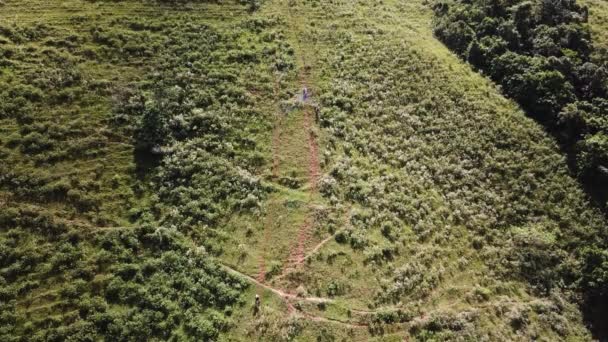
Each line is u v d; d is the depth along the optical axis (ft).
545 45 181.68
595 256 139.64
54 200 133.80
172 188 140.05
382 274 130.00
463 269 135.95
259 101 164.55
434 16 209.46
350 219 139.23
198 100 160.15
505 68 180.75
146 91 159.94
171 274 124.06
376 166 152.87
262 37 185.06
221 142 151.74
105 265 124.06
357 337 118.93
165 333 114.93
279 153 152.56
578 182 158.51
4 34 167.12
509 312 129.70
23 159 139.95
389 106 168.66
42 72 158.71
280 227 136.36
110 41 171.01
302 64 178.29
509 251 141.49
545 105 169.99
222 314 119.03
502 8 196.44
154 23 180.65
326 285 126.41
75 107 152.87
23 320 113.91
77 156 142.92
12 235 126.11
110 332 113.60
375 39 191.11
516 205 151.43
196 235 131.95
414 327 121.80
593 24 195.62
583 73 176.96
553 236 146.82
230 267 127.54
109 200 135.74
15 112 148.66
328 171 149.38
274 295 123.54
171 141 148.87
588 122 165.99
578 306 136.67
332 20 197.57
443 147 160.45
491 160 159.12
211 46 177.17
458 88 176.55
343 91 170.81
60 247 125.29
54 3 181.06
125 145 146.92
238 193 141.08
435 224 142.72
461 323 124.26
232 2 195.93
